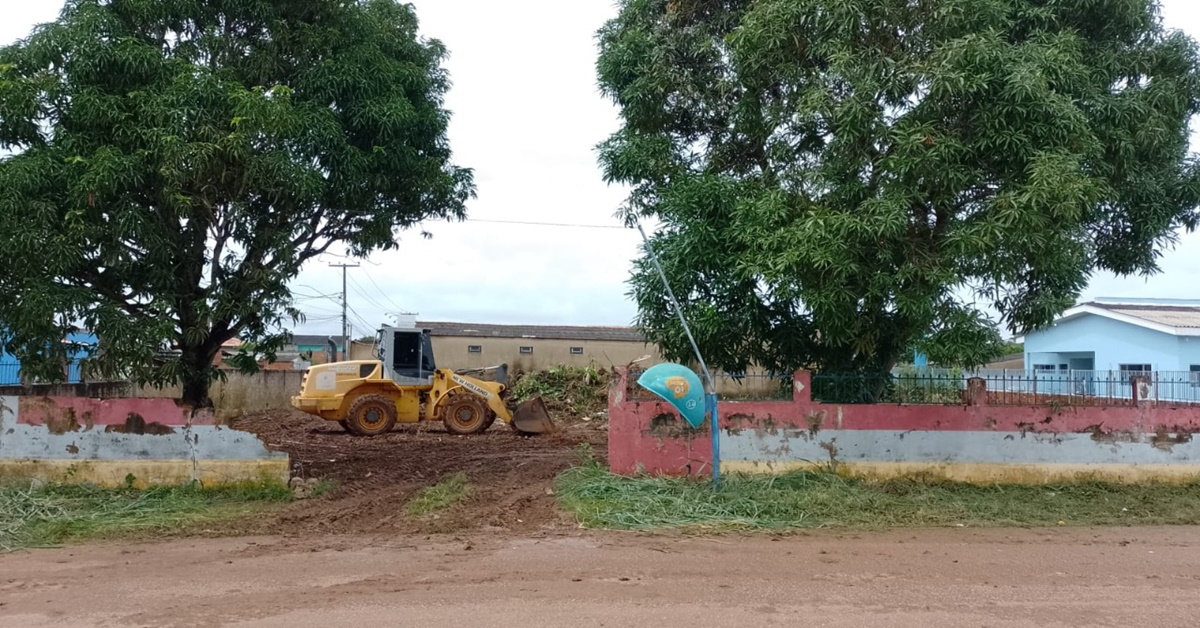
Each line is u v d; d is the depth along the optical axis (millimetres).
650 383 11164
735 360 12945
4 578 7738
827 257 9633
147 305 11484
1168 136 11148
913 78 9844
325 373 20719
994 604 6918
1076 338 25281
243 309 11578
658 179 13281
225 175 10969
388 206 13211
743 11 13008
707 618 6469
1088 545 9305
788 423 12227
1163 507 11234
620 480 11695
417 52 13828
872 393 12562
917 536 9680
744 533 9727
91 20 11086
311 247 13008
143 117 10789
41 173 10391
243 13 12180
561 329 40344
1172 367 21703
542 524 10180
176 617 6516
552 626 6266
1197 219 12242
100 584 7504
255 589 7301
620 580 7594
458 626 6258
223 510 10789
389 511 10922
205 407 12164
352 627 6234
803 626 6289
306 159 11734
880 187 10047
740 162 13219
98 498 11055
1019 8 11109
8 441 11523
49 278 10531
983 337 10391
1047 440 12352
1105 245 12422
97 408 11641
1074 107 9945
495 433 21094
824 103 10219
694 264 11828
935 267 9922
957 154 9773
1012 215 9320
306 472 13289
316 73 12062
